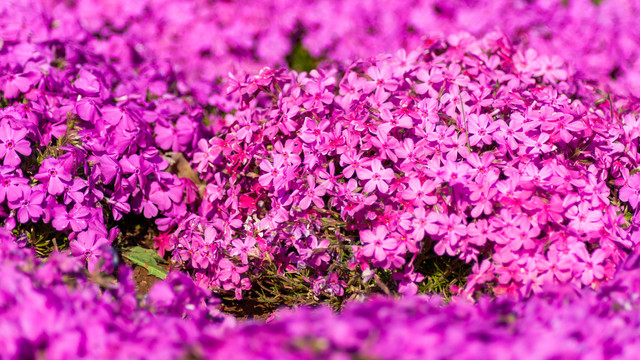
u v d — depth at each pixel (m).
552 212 2.40
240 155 3.04
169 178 3.29
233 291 3.16
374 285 2.74
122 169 3.10
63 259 1.91
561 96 3.05
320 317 1.58
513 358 1.49
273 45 4.97
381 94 2.93
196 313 2.05
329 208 2.72
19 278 1.77
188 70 4.44
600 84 3.87
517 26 4.95
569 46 4.80
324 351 1.46
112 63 4.19
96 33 4.90
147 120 3.45
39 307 1.67
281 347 1.48
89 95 3.30
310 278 2.93
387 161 2.81
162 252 3.24
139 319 1.83
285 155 2.90
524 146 2.70
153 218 3.61
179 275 2.16
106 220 3.17
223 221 3.05
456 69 3.08
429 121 2.79
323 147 2.75
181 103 3.65
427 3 5.38
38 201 2.78
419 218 2.43
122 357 1.54
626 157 2.88
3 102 3.36
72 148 2.88
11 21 4.07
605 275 2.33
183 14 5.00
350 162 2.67
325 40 5.13
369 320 1.57
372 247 2.48
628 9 5.48
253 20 5.13
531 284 2.27
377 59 3.33
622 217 2.55
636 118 3.21
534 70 3.51
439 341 1.51
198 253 2.99
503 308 1.89
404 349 1.48
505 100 2.87
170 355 1.53
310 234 2.75
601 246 2.42
